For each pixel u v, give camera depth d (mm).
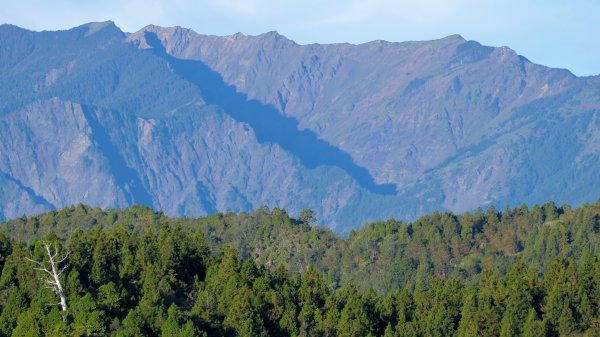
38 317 155125
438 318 183500
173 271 188000
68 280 165750
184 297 181750
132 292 176125
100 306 159875
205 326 165500
